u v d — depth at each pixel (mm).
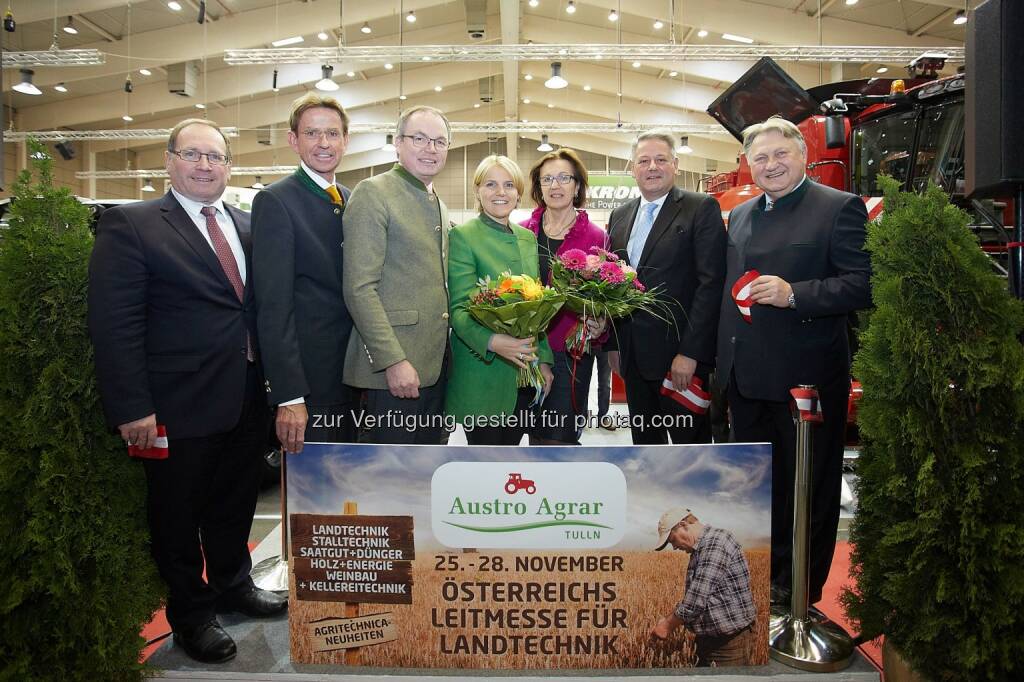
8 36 10656
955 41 10609
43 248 1900
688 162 19766
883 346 1865
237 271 2168
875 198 4188
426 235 2186
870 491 1948
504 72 13516
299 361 2078
